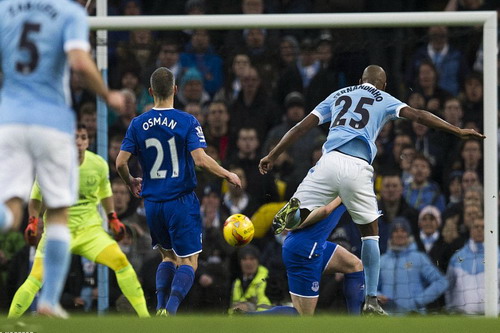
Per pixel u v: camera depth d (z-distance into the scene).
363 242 26.38
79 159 29.27
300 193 26.62
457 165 38.78
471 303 33.38
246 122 40.06
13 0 17.28
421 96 40.75
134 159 36.56
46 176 16.97
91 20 30.75
